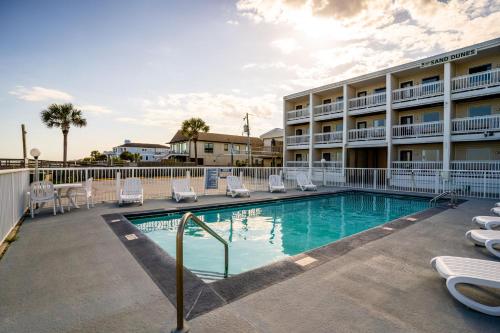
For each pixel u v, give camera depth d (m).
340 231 7.52
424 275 3.40
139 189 9.24
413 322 2.34
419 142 17.70
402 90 18.80
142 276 3.31
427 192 13.45
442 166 17.09
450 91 16.19
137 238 5.00
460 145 17.27
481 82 15.20
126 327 2.24
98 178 9.87
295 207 10.90
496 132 14.51
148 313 2.47
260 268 3.58
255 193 12.59
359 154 23.58
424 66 17.36
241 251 5.78
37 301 2.69
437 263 3.11
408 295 2.85
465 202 9.99
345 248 4.49
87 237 5.04
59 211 7.57
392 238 5.12
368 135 20.69
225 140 47.28
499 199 10.77
